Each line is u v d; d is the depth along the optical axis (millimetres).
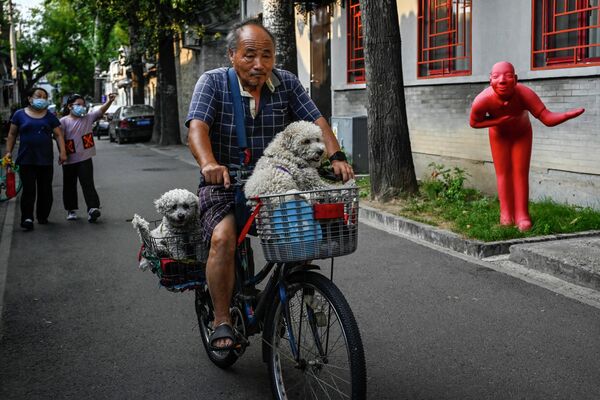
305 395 3721
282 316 3629
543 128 9039
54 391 4105
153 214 10375
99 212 9742
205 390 4078
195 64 27953
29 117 9305
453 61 11023
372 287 6062
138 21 26234
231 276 3631
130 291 6176
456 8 10773
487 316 5211
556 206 8477
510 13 9500
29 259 7520
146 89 46219
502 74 6930
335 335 3971
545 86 8953
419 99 11773
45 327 5266
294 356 3559
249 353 4660
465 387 3996
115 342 4906
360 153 12922
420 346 4652
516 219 7496
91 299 5965
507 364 4309
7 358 4645
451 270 6535
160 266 4211
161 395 4020
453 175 10875
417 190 9727
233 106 3752
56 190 13742
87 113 9766
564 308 5344
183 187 13594
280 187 3262
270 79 3799
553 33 8781
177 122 27281
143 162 19672
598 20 8359
